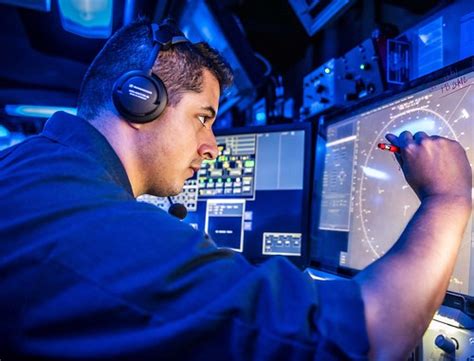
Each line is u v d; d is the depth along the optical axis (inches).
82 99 26.5
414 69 44.6
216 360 16.4
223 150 55.0
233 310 16.3
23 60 83.7
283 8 66.0
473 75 28.8
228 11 60.3
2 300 17.5
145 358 16.3
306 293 17.4
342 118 43.9
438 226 20.3
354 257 39.5
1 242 18.1
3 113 101.6
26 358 17.6
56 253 17.4
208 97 26.7
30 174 20.3
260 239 51.2
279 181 51.4
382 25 48.8
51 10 67.7
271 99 77.8
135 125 24.8
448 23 40.3
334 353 16.1
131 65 25.1
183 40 26.3
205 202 55.0
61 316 16.8
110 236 17.8
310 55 69.8
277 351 16.0
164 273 16.9
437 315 28.4
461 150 24.1
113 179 22.5
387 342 17.0
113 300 16.6
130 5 60.2
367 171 38.9
